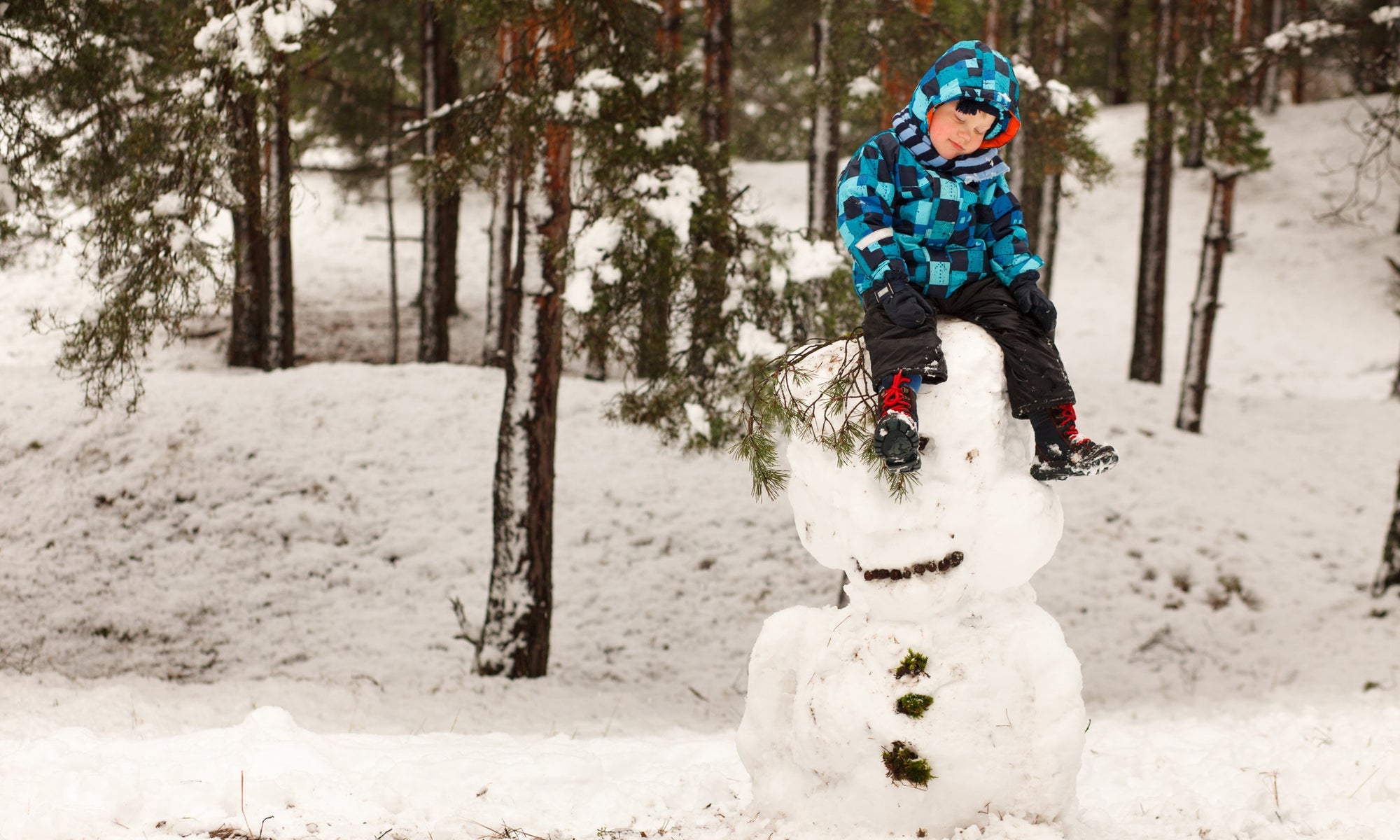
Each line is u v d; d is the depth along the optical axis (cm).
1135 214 3014
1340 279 2623
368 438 1364
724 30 1399
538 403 935
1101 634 1177
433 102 1717
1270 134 3234
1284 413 1705
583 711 886
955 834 331
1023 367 333
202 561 1179
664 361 827
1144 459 1495
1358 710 705
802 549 1278
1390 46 1171
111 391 812
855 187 339
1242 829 422
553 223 902
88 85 905
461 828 399
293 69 778
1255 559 1304
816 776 351
